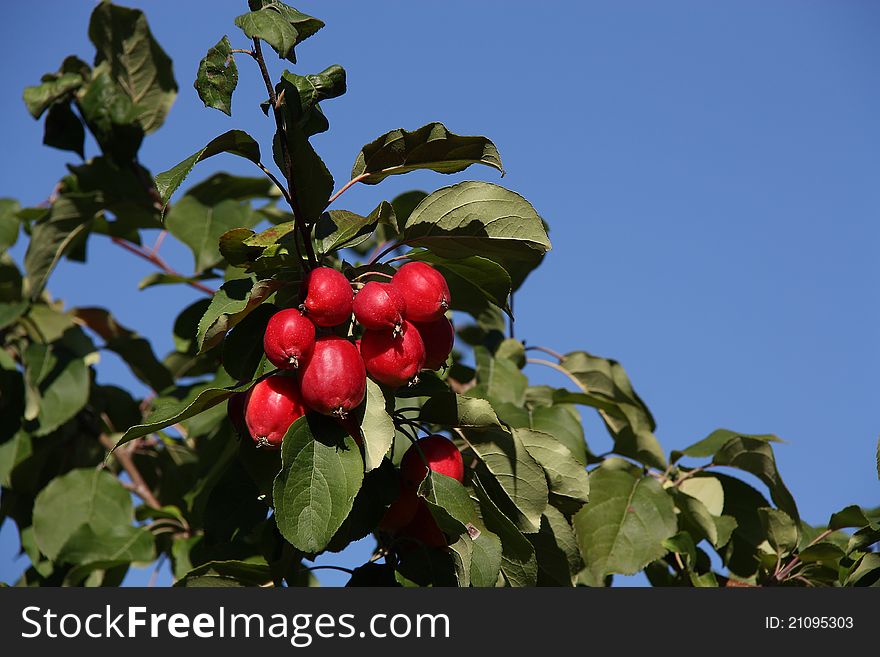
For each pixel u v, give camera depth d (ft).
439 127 18.74
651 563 25.68
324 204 18.31
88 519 30.07
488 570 19.16
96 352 34.19
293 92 17.80
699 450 26.78
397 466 23.49
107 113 34.01
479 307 29.81
